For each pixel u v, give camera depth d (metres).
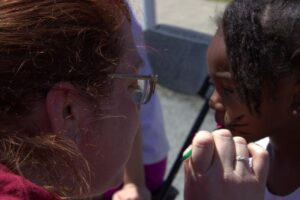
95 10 0.85
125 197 1.90
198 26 4.51
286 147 1.16
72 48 0.83
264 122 1.14
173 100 3.83
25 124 0.83
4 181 0.76
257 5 1.08
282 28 1.04
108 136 0.94
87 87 0.86
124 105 0.96
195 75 3.79
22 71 0.81
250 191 0.96
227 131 0.98
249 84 1.10
